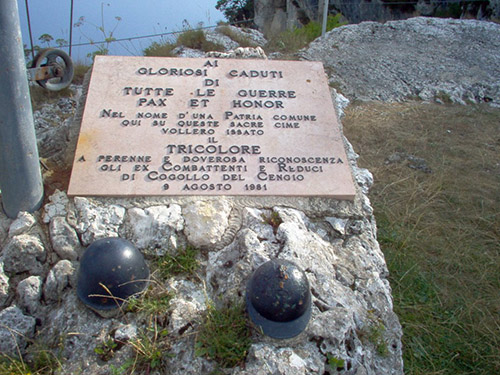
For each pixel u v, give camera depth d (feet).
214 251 6.08
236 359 4.87
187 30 18.24
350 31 19.40
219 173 6.58
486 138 12.46
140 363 4.97
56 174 6.80
